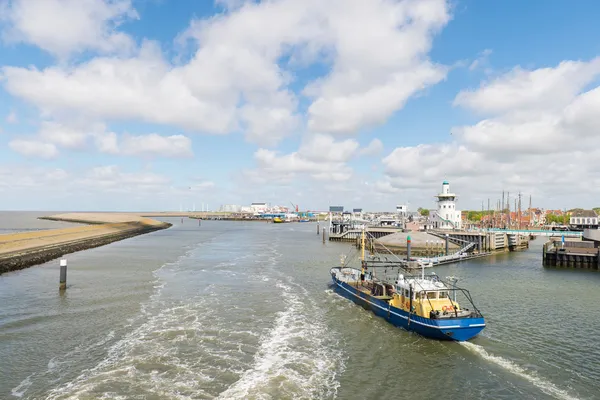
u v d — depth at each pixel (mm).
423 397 23531
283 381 25125
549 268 75688
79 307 40969
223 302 44625
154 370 26219
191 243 122312
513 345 32188
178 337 32688
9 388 23312
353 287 45875
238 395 23078
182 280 57000
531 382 25672
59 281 52594
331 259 85688
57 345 30312
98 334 32938
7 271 61875
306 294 49844
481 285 57594
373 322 38406
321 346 31703
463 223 181625
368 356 29781
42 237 99938
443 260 83000
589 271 71750
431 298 35625
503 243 110188
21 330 33562
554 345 32188
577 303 46094
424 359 29266
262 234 176375
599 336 34312
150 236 156875
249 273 64688
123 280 55750
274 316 39688
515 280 62000
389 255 96188
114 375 25312
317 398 23094
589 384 25375
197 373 25953
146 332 33688
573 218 181625
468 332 32438
